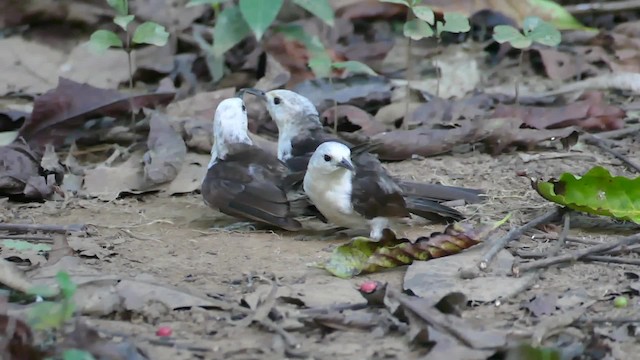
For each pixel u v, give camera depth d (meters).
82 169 13.89
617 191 11.52
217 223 12.26
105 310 9.44
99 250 11.03
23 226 11.67
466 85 17.03
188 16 17.77
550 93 16.41
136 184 13.37
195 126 14.36
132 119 14.88
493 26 18.20
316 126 13.43
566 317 9.18
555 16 17.92
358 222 11.66
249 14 13.78
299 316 9.31
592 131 15.23
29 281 9.88
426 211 11.88
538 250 11.02
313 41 15.79
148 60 17.12
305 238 11.77
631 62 17.48
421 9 14.01
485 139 14.51
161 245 11.42
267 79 16.47
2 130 15.08
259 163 12.24
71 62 16.92
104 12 17.53
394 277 10.43
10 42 17.14
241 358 8.62
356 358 8.65
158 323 9.31
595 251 10.74
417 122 15.41
